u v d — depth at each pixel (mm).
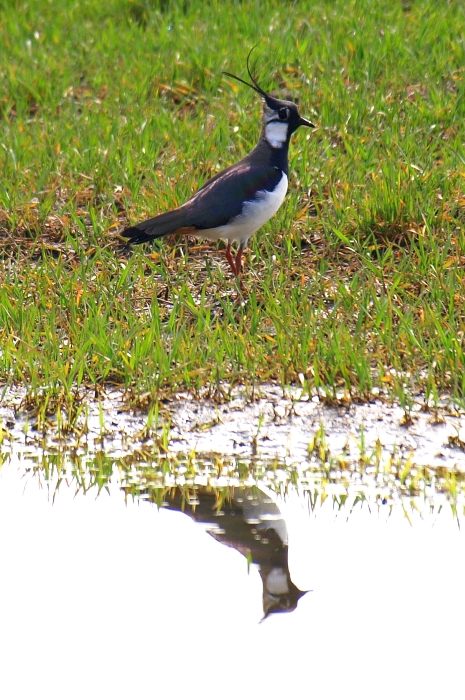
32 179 15086
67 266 13578
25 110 17531
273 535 9508
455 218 13719
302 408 10938
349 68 17453
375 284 12727
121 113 17109
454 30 18297
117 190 14859
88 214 14453
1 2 21438
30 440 10781
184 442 10648
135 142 15938
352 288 12391
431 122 15891
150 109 16969
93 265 13359
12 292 12797
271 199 12836
